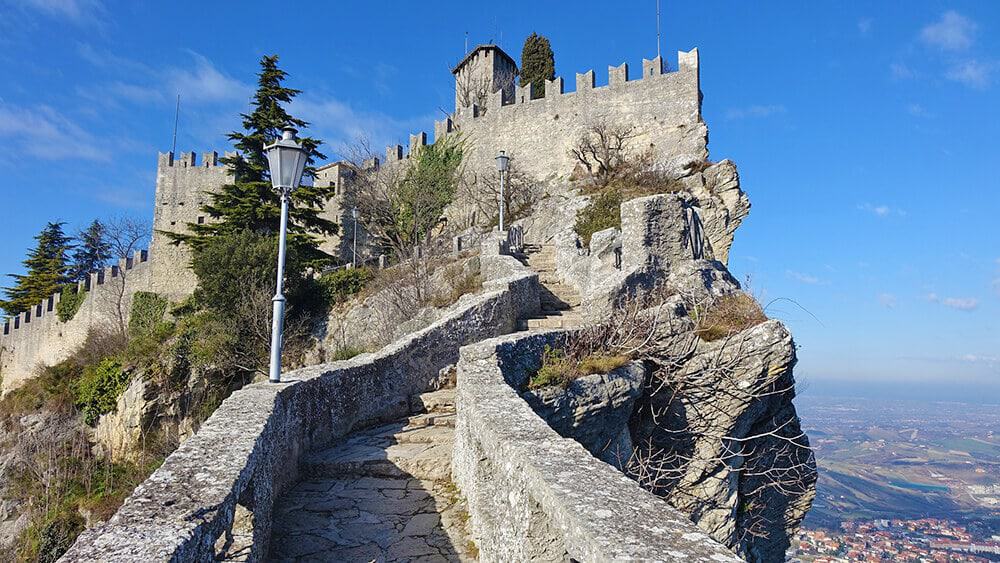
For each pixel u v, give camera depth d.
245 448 4.55
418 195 37.25
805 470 12.02
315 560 5.31
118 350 30.31
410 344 9.80
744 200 29.28
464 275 19.78
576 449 4.14
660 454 9.74
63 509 23.28
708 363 9.91
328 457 7.30
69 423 27.84
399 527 5.91
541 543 3.63
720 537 9.72
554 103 38.72
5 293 55.12
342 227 42.84
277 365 7.20
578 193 32.38
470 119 41.81
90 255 59.84
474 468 5.62
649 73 35.75
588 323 10.30
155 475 3.85
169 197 48.66
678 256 12.56
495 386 6.21
